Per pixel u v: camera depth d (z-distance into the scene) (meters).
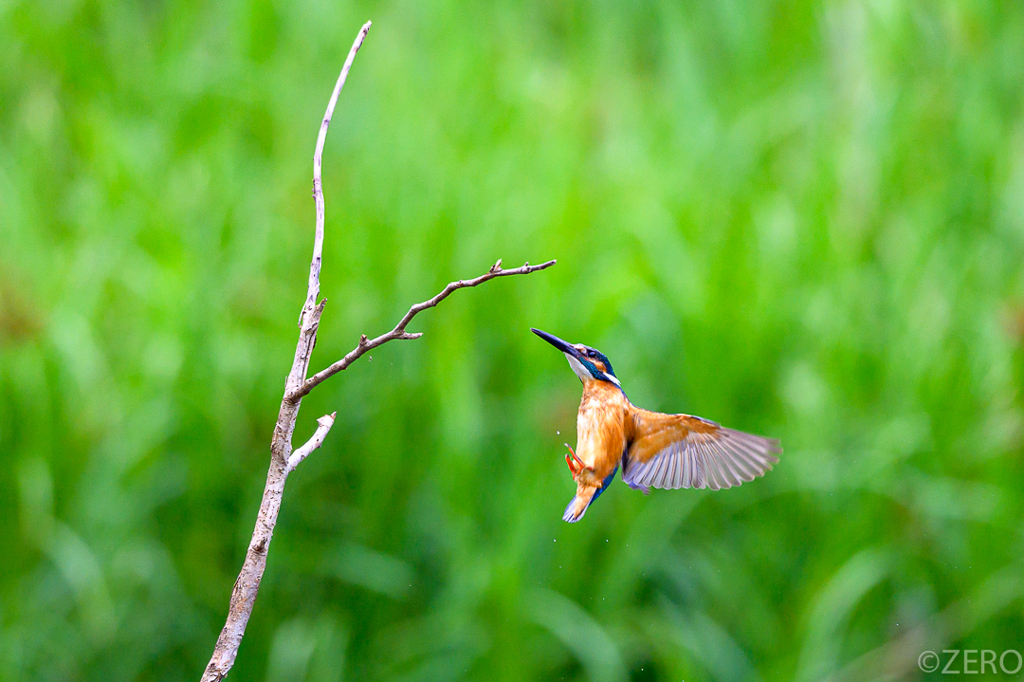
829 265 10.94
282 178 11.23
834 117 12.25
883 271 11.02
